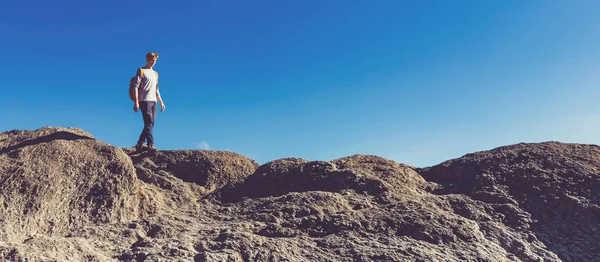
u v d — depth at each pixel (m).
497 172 6.93
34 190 5.97
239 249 4.97
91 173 6.61
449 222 5.63
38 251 4.53
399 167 7.77
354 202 6.39
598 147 7.46
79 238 5.20
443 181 7.40
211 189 8.15
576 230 5.59
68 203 6.05
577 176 6.40
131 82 8.13
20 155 6.57
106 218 6.02
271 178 7.50
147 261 4.60
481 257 4.96
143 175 7.76
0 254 4.36
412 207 6.02
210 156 9.02
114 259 4.85
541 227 5.72
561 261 5.14
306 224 5.72
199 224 6.04
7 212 5.53
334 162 7.87
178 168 8.68
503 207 6.09
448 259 4.87
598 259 5.16
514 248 5.34
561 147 7.46
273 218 5.91
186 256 4.75
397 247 5.07
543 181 6.45
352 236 5.37
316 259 4.89
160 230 5.72
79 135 7.73
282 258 4.81
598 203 5.85
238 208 6.66
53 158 6.66
